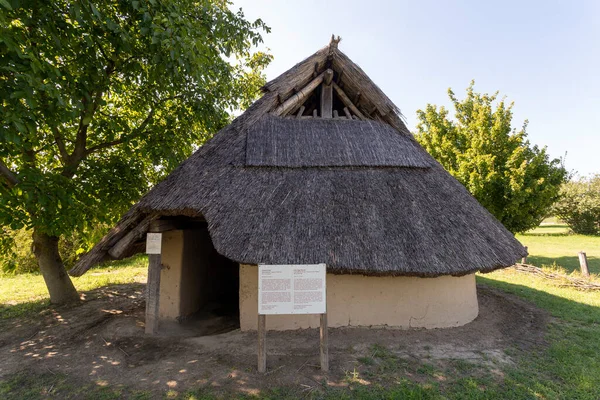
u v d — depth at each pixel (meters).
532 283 8.88
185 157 8.02
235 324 6.23
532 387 3.63
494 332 5.17
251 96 11.41
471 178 11.53
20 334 5.38
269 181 5.25
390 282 5.20
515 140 11.88
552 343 4.82
